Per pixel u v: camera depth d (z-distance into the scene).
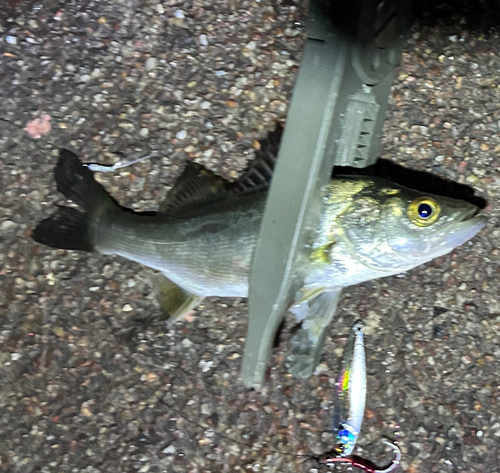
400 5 0.31
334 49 0.29
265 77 0.35
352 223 0.32
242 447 0.36
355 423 0.35
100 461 0.36
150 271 0.36
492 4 0.35
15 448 0.36
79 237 0.35
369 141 0.33
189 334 0.36
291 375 0.36
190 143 0.36
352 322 0.36
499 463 0.36
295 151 0.30
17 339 0.36
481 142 0.35
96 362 0.36
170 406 0.36
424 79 0.35
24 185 0.36
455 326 0.36
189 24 0.35
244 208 0.32
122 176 0.36
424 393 0.36
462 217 0.31
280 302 0.30
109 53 0.35
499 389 0.36
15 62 0.35
